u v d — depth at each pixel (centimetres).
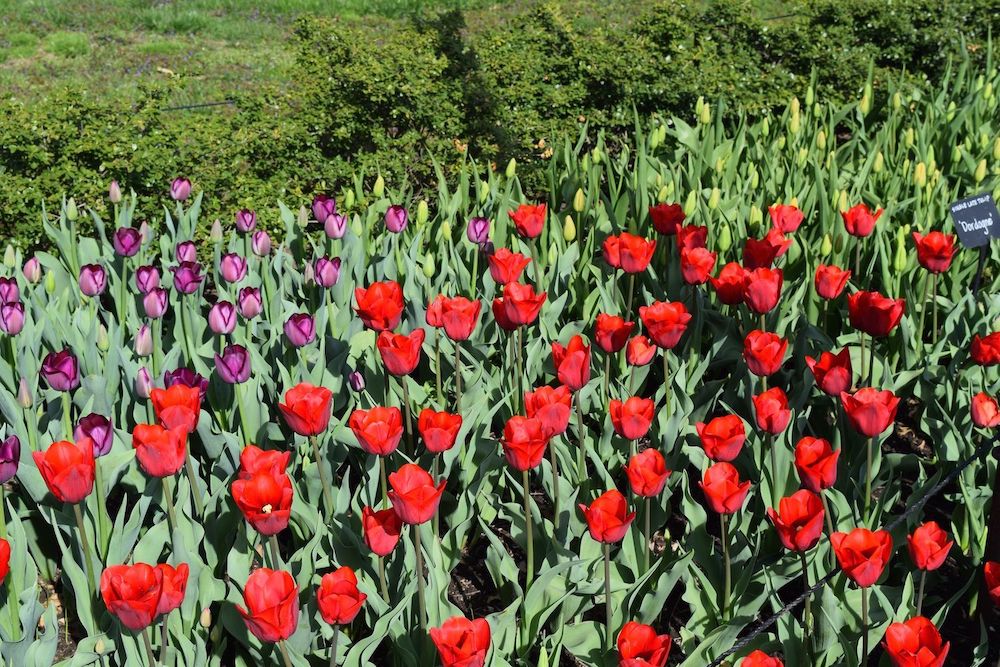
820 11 865
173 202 562
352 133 621
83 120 559
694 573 310
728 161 578
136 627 215
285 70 654
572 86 718
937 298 464
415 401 385
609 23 1299
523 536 323
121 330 417
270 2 1444
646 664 214
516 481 357
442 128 624
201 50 1207
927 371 395
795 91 763
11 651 250
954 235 500
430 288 434
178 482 318
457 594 341
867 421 281
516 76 718
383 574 270
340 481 363
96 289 393
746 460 343
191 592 279
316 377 369
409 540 284
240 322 416
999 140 582
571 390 318
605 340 323
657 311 339
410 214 570
